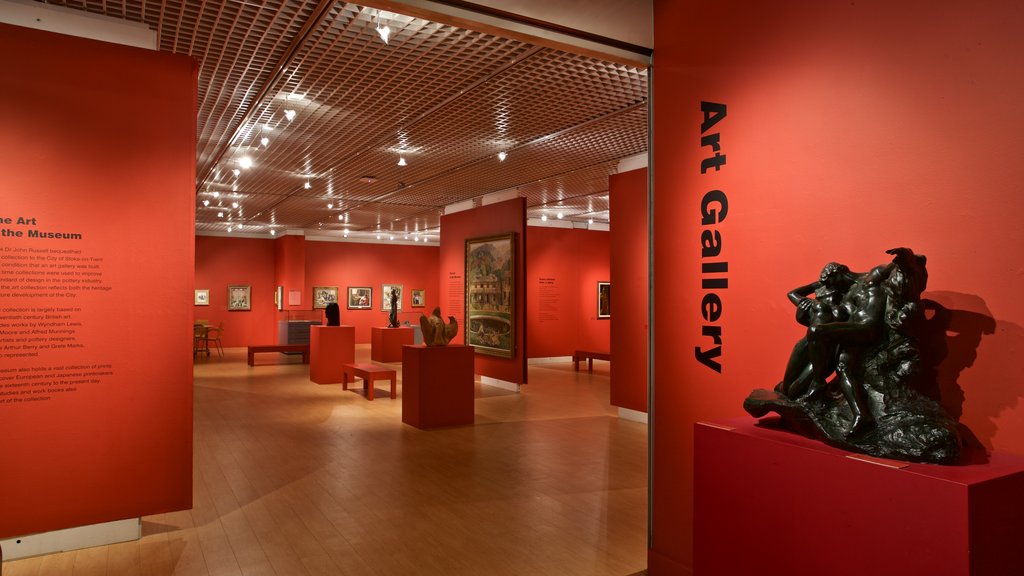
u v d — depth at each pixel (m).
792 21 2.93
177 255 4.19
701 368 3.42
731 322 3.23
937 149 2.36
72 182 3.87
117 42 4.09
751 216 3.12
